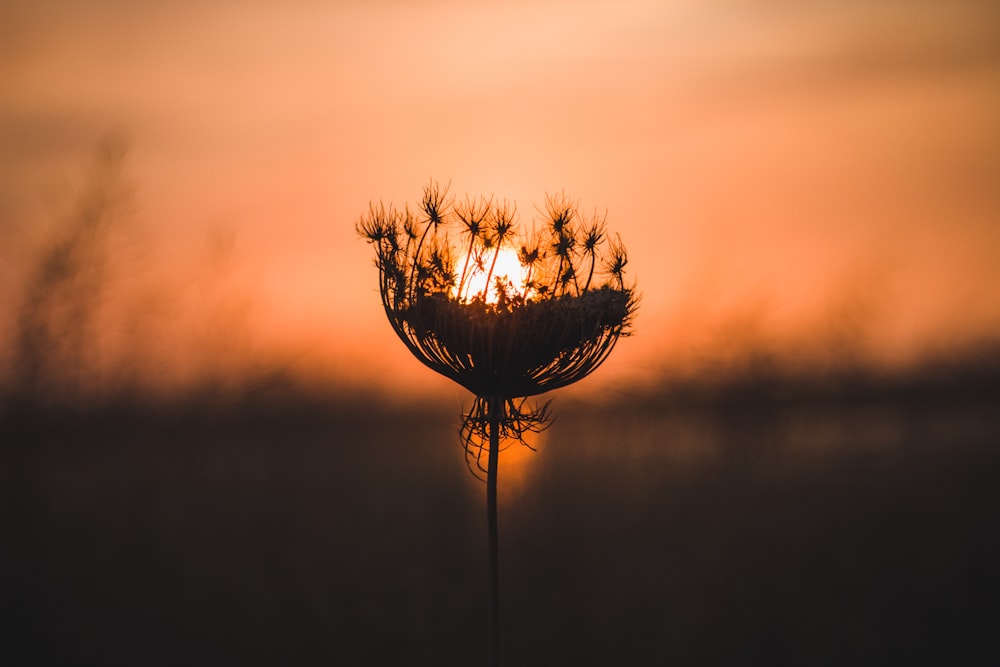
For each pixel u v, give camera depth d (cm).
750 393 1132
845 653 786
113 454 936
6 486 886
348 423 1282
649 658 786
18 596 855
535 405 379
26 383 838
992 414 1357
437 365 372
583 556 968
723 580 927
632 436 1156
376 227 377
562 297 366
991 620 828
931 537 1005
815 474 1134
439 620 864
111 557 945
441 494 1166
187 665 783
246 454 1132
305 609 868
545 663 791
